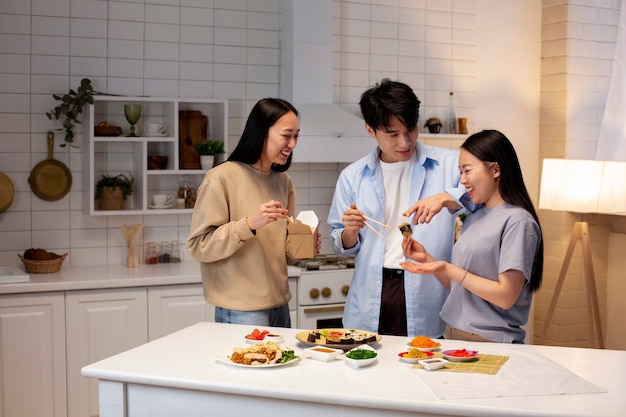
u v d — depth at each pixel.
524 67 5.69
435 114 5.48
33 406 4.15
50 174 4.65
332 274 4.67
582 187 4.63
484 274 2.77
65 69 4.70
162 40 4.89
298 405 2.22
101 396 2.42
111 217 4.83
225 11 5.03
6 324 4.07
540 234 2.76
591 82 5.59
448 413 2.06
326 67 4.90
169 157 4.84
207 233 3.10
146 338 4.37
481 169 2.77
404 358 2.46
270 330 2.93
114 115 4.81
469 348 2.64
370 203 3.22
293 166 5.23
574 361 2.50
